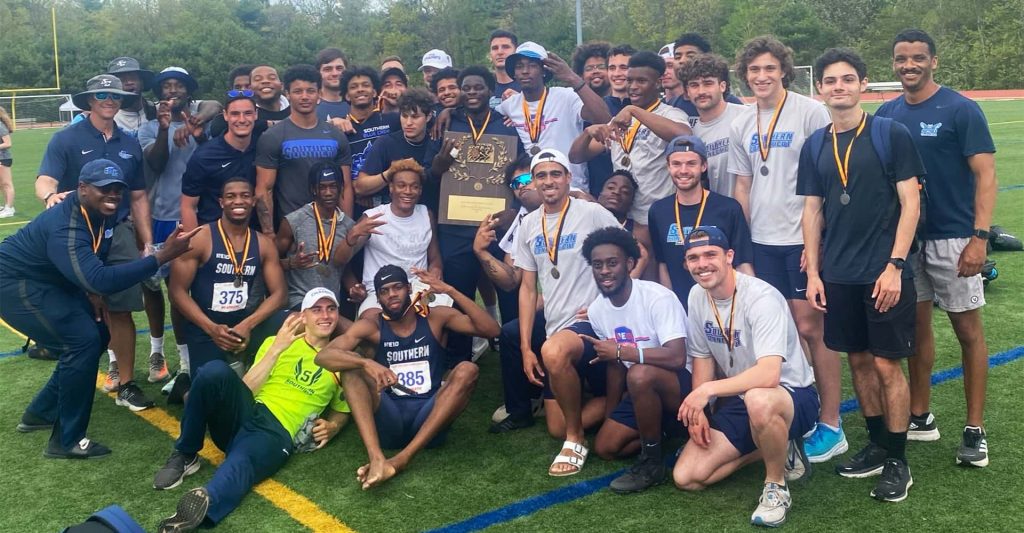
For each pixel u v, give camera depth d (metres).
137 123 6.88
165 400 5.91
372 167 6.17
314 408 4.88
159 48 61.28
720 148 5.25
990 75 45.00
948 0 49.31
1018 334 6.46
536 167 4.89
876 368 4.13
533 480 4.47
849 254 4.13
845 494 4.15
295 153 5.88
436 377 4.97
